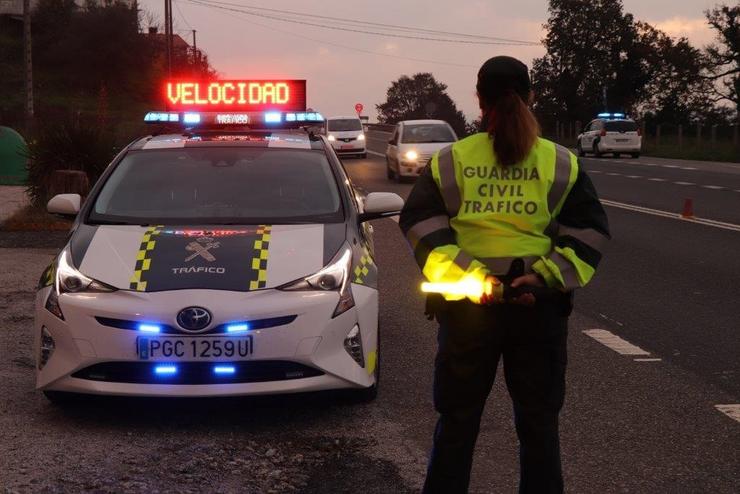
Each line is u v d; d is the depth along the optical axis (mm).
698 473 4598
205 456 4781
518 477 4570
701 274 10516
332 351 5242
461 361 3443
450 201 3438
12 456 4738
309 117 7918
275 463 4695
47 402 5664
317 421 5355
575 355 6918
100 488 4336
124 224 5949
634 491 4383
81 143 16719
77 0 74875
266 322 5105
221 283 5199
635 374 6379
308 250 5551
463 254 3309
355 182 25906
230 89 8828
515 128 3354
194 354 5059
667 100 73375
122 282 5223
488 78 3414
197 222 5980
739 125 50000
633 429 5250
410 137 25859
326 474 4559
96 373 5152
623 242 13125
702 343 7289
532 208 3385
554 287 3324
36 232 13555
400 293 9367
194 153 6695
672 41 78312
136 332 5062
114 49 69562
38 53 70938
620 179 26078
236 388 5082
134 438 5051
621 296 9250
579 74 82000
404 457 4785
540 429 3477
